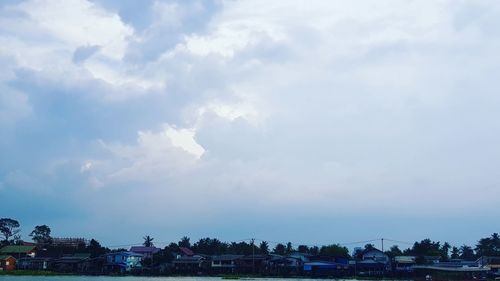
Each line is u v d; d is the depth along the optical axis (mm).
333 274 123812
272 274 127562
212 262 138625
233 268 134750
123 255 144750
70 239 179875
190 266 139250
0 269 140875
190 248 170750
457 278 106812
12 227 174250
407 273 118812
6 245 166250
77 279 116125
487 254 147625
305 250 153250
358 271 126125
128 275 137625
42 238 180375
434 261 130000
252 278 121500
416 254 141875
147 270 138625
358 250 141750
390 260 129375
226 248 165500
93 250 157000
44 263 145125
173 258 146500
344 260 132625
